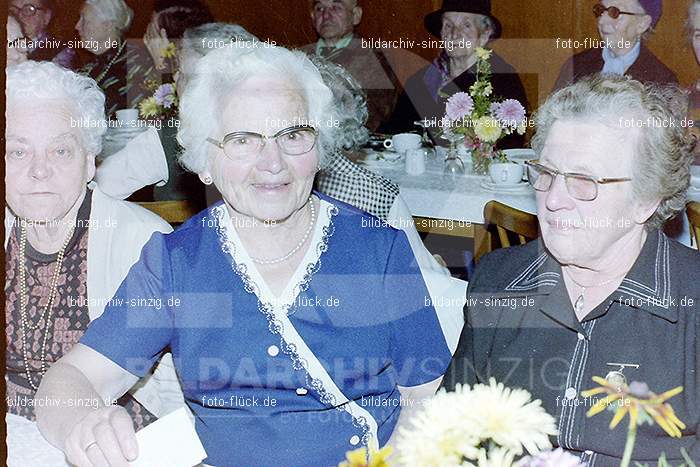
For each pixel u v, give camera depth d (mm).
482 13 1596
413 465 1184
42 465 1290
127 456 1251
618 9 1549
